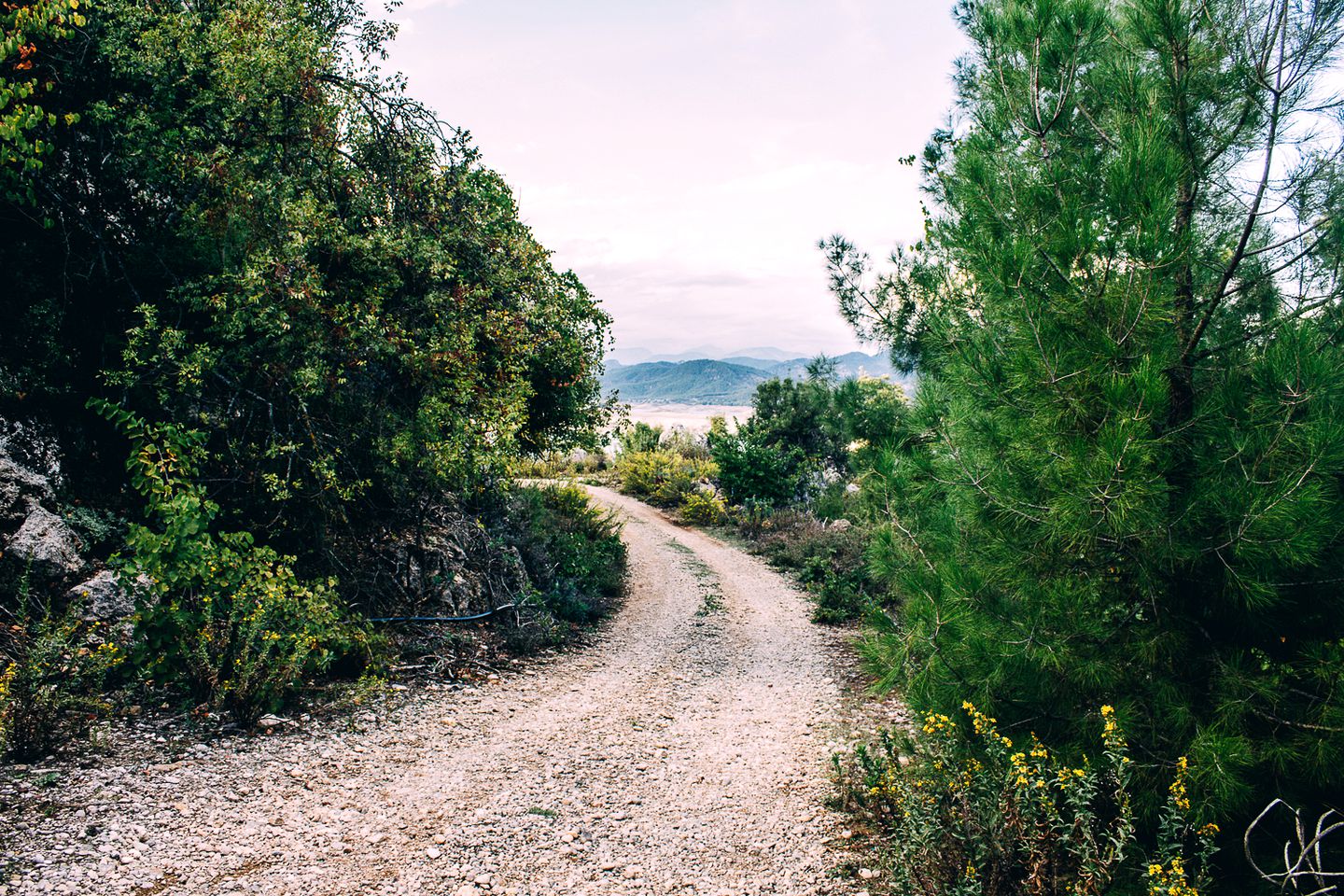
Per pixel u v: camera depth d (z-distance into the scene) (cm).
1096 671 411
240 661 608
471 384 943
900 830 434
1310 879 366
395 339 886
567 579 1319
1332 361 375
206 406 818
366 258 896
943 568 481
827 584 1414
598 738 688
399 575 974
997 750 410
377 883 402
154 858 394
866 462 780
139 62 754
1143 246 383
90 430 784
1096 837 404
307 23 977
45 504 685
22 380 725
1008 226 478
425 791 530
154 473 615
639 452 3128
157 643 581
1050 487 416
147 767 497
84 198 789
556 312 1205
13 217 748
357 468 919
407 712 695
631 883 432
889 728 735
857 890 434
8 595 606
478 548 1125
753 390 2938
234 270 782
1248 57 414
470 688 802
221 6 845
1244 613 402
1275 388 381
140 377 728
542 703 786
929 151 765
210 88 812
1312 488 356
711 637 1165
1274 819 395
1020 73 497
